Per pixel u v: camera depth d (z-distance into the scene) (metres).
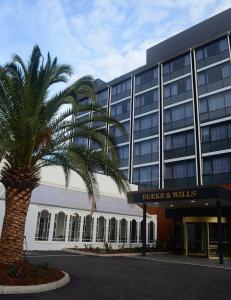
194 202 23.89
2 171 11.61
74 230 26.52
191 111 38.66
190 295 10.29
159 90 43.28
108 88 51.34
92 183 12.32
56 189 27.56
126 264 18.11
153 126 42.72
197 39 44.91
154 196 24.05
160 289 11.07
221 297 10.19
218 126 35.53
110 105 50.19
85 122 12.73
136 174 42.78
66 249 24.31
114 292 10.12
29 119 10.58
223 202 23.39
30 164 11.72
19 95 11.48
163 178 39.28
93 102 13.13
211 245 24.77
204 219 24.97
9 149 11.08
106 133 12.96
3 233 11.04
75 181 29.56
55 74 12.60
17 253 10.92
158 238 33.66
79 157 11.83
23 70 12.02
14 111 11.34
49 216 24.59
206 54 39.31
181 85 40.88
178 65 42.16
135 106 46.22
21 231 11.14
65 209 25.47
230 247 25.25
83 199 28.53
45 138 11.61
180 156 38.22
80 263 17.14
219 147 34.72
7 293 9.07
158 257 23.75
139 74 47.34
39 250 23.30
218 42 38.50
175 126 39.91
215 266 18.81
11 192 11.27
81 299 8.89
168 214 29.22
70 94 12.51
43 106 11.67
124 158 44.84
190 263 20.11
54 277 10.87
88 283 11.38
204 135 36.50
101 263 17.77
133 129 45.19
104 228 28.19
